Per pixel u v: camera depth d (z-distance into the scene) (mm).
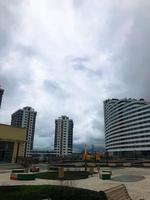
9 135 56375
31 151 158000
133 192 19344
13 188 16438
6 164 50844
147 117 186875
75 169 44531
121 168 52375
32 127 161375
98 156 70500
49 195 12570
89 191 12344
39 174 33719
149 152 179750
